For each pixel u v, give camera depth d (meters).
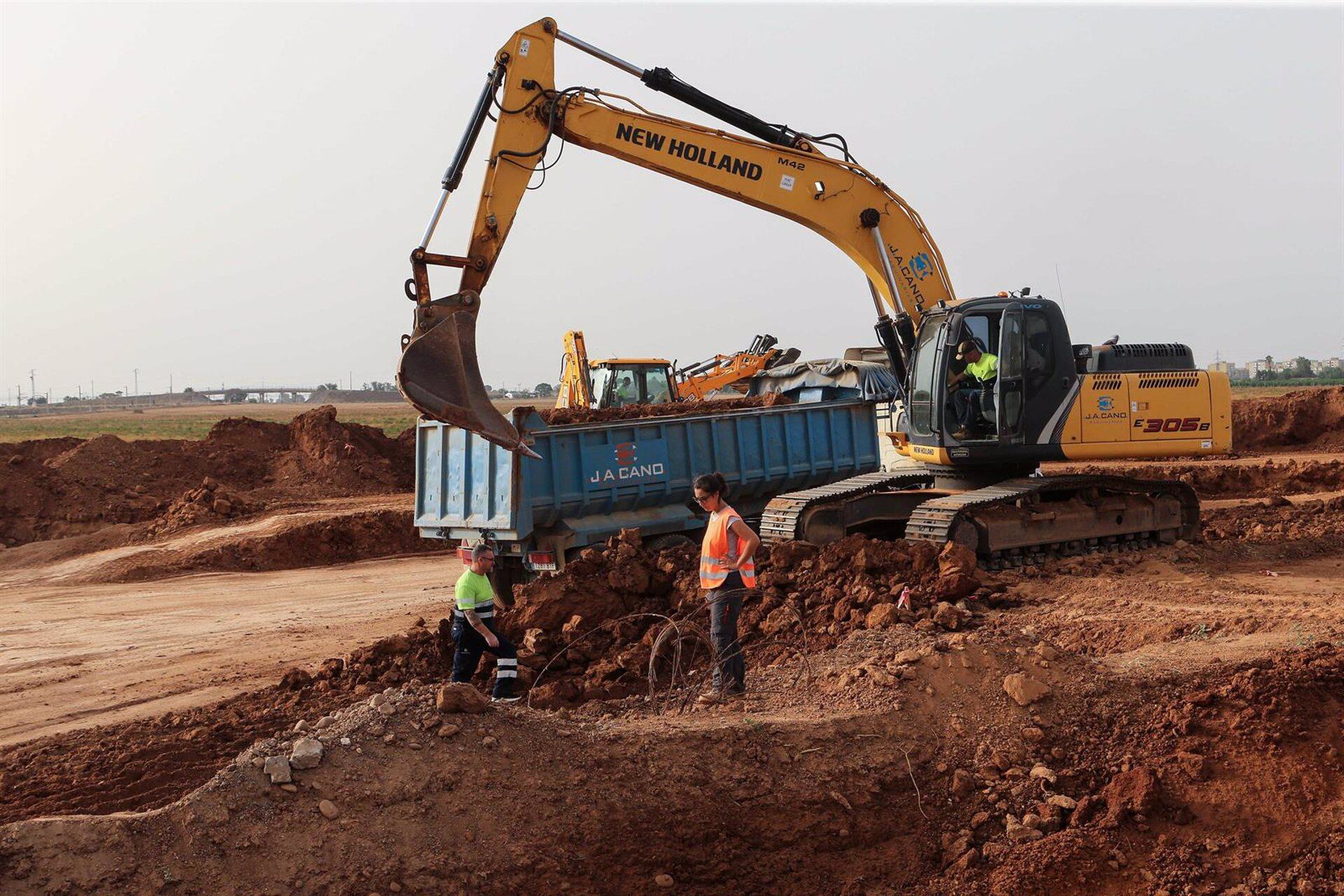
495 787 6.08
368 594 16.94
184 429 73.38
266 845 5.47
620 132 12.52
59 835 5.21
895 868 6.30
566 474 13.81
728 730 6.91
